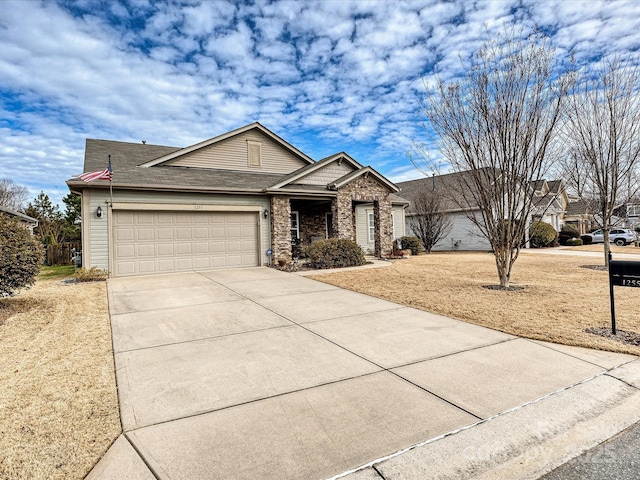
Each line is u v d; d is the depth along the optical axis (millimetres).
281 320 6586
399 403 3516
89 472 2549
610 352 4797
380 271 12695
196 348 5145
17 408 3424
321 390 3814
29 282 7438
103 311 7230
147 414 3342
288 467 2588
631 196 12320
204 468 2580
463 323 6258
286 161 18484
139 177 12789
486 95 8312
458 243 26500
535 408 3414
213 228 13430
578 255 18984
